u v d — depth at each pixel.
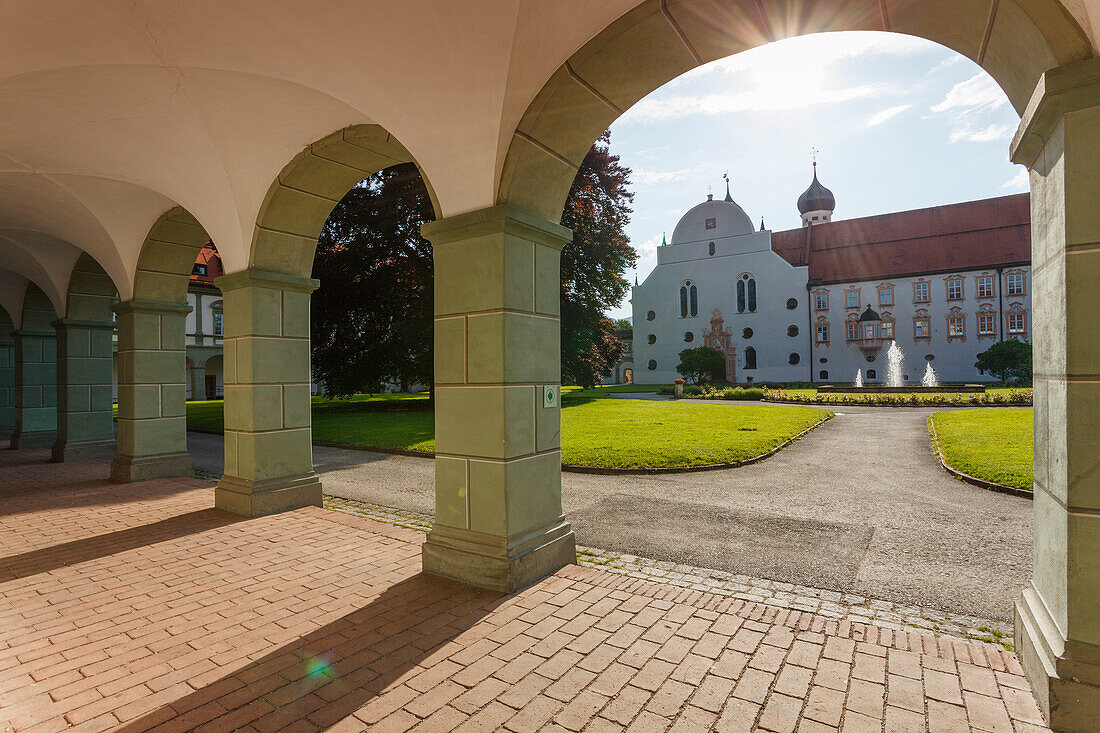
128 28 4.72
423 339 22.62
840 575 4.96
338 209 22.17
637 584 4.64
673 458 10.28
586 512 7.13
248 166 6.58
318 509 7.48
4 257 11.45
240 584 4.75
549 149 4.71
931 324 49.34
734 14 3.65
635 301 60.28
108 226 8.76
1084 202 2.61
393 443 13.57
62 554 5.62
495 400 4.60
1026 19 2.72
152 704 2.99
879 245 53.34
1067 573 2.68
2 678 3.28
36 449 14.24
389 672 3.27
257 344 7.12
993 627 3.96
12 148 6.79
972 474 8.84
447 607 4.20
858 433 14.95
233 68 5.23
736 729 2.71
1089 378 2.62
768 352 54.50
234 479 7.35
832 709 2.86
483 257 4.68
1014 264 46.56
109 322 12.75
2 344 16.70
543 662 3.36
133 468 9.52
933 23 3.32
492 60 4.18
